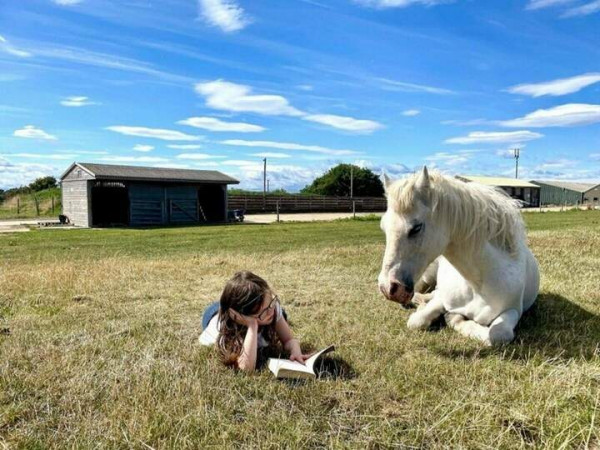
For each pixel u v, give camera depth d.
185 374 2.91
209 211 27.08
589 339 3.56
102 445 2.12
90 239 14.41
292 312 4.61
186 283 6.08
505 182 60.41
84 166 21.78
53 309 4.67
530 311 4.39
